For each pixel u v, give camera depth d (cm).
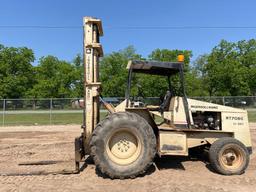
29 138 1425
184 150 697
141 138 659
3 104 2378
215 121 756
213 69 5319
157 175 682
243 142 757
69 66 5678
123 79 4506
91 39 717
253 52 5638
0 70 5644
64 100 2408
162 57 5056
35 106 2400
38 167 774
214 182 633
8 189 593
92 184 621
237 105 2383
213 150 691
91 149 651
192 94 5184
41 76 5925
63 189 591
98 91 714
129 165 652
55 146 1118
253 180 649
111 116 662
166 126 732
